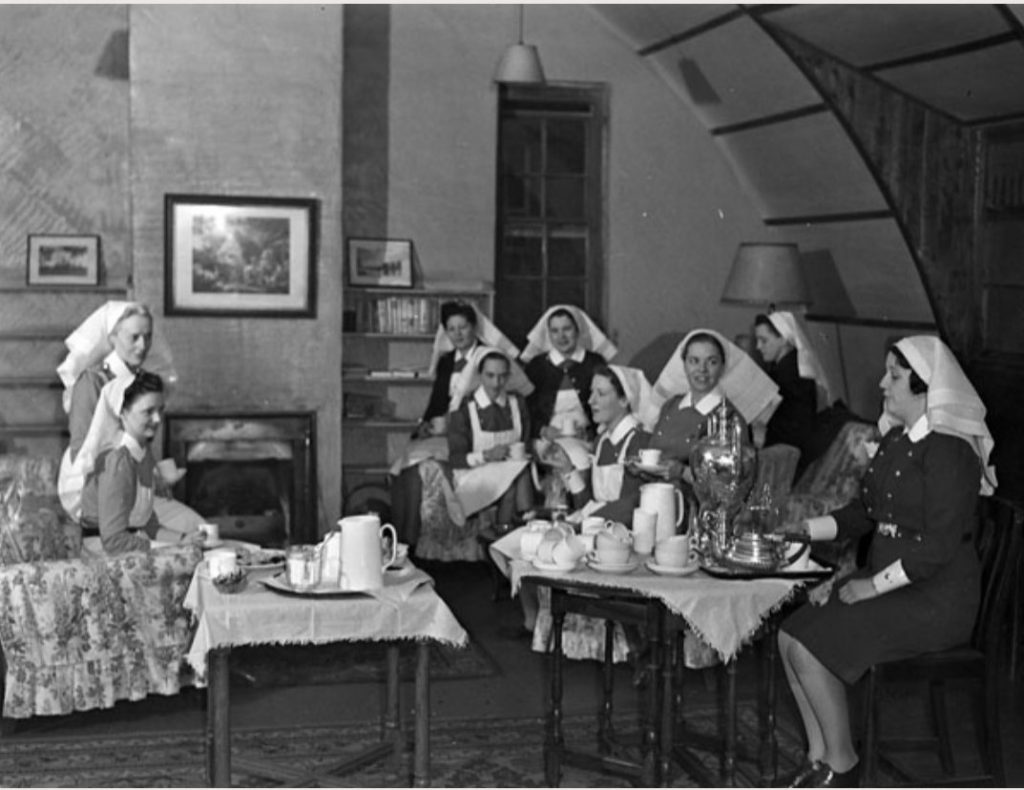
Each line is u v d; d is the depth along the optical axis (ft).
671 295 31.30
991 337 24.67
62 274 28.14
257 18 26.07
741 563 14.46
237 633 13.28
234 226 26.25
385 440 30.09
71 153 28.30
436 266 30.14
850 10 22.25
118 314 19.89
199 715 17.53
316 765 15.78
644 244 31.14
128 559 16.92
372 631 13.53
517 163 30.86
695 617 13.70
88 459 18.15
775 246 27.22
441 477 25.76
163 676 17.17
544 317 26.96
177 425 25.99
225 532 26.23
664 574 14.35
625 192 30.99
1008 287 24.07
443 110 29.96
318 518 26.86
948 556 14.14
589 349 27.14
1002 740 17.34
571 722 17.49
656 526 15.23
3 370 28.22
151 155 25.89
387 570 14.56
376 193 29.81
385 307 29.55
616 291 31.12
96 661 16.75
